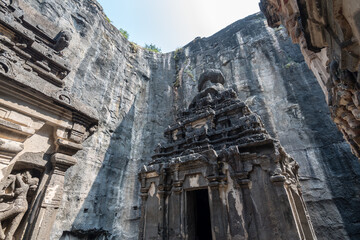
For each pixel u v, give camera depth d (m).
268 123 23.66
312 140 20.52
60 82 7.09
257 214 6.76
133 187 25.36
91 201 20.39
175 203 8.46
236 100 11.27
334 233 16.06
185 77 36.59
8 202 4.62
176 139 11.96
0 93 4.65
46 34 8.43
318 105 22.30
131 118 30.27
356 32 2.84
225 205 7.38
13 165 4.79
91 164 21.89
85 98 23.22
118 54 32.19
